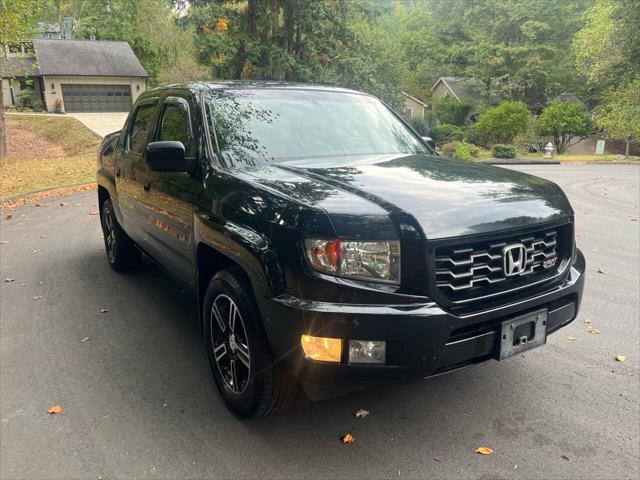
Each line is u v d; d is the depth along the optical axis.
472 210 2.65
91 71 42.78
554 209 2.98
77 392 3.45
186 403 3.32
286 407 3.01
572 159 27.69
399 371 2.48
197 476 2.65
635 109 29.67
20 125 33.91
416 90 53.94
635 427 3.06
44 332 4.37
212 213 3.12
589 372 3.72
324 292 2.44
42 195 11.80
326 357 2.46
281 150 3.59
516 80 44.06
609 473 2.67
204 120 3.59
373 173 3.14
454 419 3.15
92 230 8.17
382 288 2.44
